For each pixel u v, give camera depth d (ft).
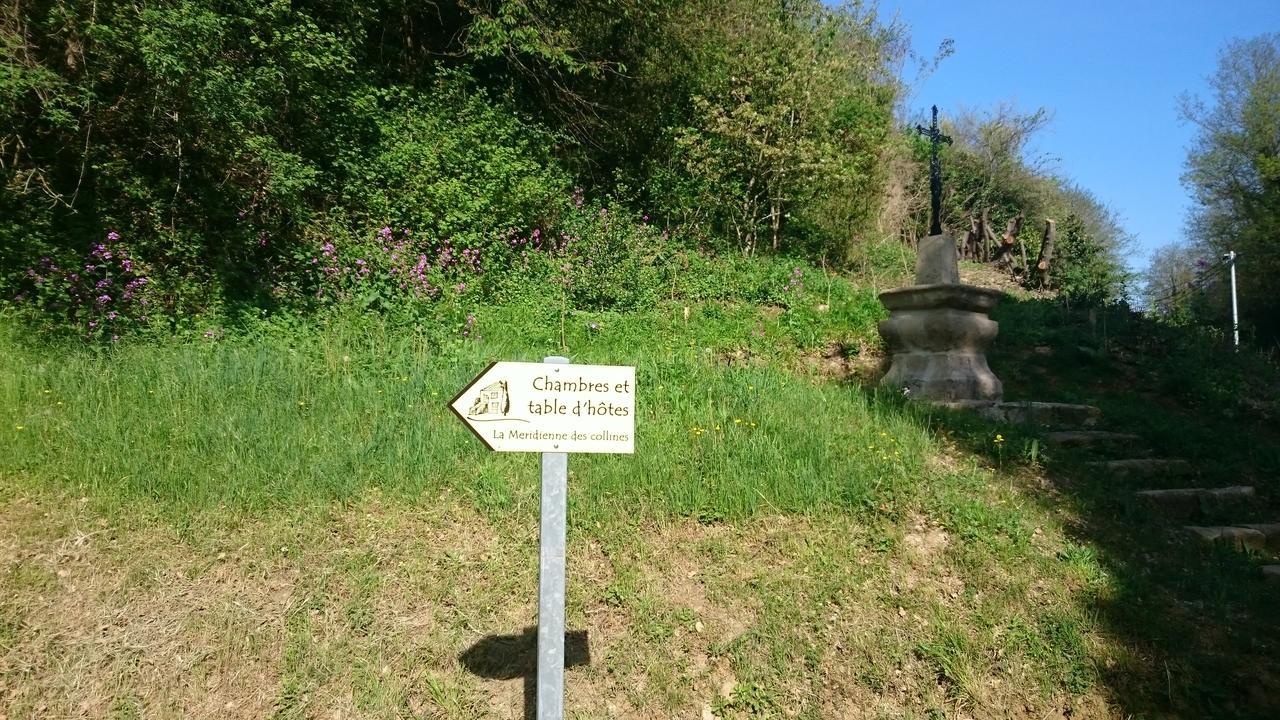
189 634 11.68
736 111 41.22
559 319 26.55
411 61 36.78
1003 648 12.82
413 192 28.58
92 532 13.07
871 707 11.93
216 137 24.48
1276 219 79.00
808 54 43.32
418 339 22.48
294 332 22.06
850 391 22.31
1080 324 32.68
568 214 33.42
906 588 13.91
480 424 9.41
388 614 12.33
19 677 10.87
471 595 12.80
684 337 27.04
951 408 22.33
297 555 13.05
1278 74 83.97
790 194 42.09
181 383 17.65
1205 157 89.04
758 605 13.23
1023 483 17.94
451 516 14.47
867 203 46.98
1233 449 21.65
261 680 11.27
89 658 11.23
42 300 20.67
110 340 20.36
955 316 23.52
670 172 40.16
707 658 12.34
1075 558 14.83
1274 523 17.79
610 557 13.91
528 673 11.76
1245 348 30.68
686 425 18.80
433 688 11.28
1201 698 12.35
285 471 14.78
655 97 43.42
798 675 12.19
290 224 26.43
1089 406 23.59
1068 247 56.24
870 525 15.33
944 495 16.35
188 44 22.45
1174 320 34.37
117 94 24.21
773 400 20.48
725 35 43.62
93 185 24.85
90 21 21.75
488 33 34.96
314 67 27.35
